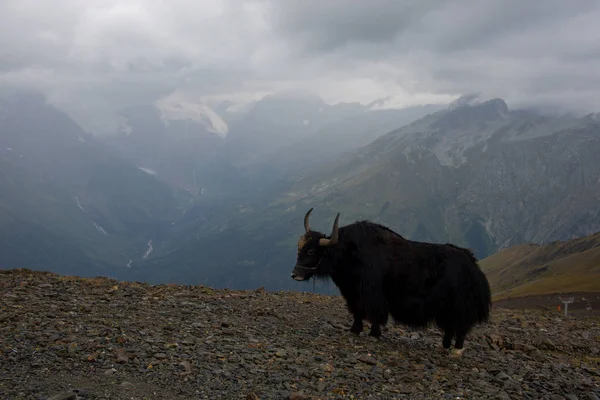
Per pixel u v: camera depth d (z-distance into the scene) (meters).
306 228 12.59
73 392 7.04
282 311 14.12
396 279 11.71
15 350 8.34
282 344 10.48
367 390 8.41
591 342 15.16
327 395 7.99
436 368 10.28
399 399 8.23
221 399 7.48
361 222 12.34
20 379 7.41
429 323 11.82
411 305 11.68
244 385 7.99
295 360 9.38
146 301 12.97
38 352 8.37
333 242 11.75
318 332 12.30
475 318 11.54
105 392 7.29
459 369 10.54
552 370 11.21
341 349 10.84
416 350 11.80
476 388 9.14
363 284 11.82
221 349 9.45
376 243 11.95
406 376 9.25
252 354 9.37
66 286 14.11
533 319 19.28
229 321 11.86
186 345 9.48
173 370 8.22
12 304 11.39
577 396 9.38
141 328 10.28
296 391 7.97
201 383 7.90
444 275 11.48
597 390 9.75
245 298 15.52
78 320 10.38
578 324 18.84
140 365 8.29
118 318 10.92
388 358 10.59
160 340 9.49
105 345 8.91
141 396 7.30
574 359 13.12
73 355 8.36
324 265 12.16
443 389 8.95
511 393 9.19
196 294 14.82
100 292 13.68
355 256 11.96
